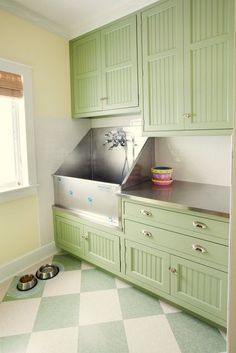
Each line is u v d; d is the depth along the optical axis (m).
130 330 1.56
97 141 2.89
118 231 1.97
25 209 2.30
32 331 1.57
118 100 2.18
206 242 1.48
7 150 2.21
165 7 1.77
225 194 1.79
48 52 2.34
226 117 1.59
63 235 2.50
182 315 1.69
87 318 1.67
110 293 1.93
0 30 1.95
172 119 1.85
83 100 2.49
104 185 2.03
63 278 2.15
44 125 2.38
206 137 2.09
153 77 1.91
